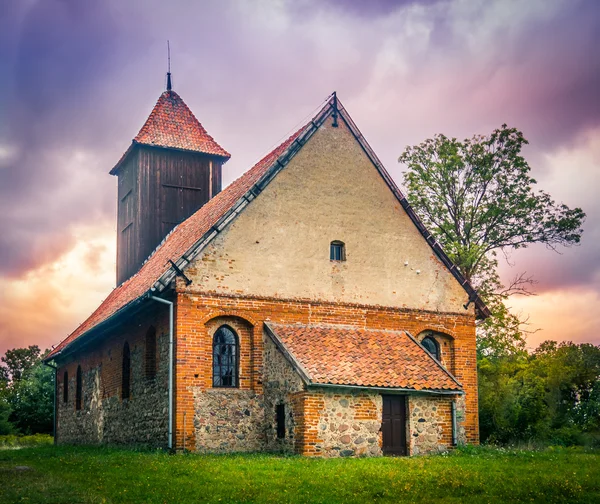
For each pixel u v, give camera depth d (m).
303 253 26.00
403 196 28.30
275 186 25.94
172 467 18.66
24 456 23.61
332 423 22.22
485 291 39.44
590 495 15.98
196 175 34.88
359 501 15.04
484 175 39.22
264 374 24.45
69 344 33.53
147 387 25.66
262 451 23.89
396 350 25.31
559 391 39.66
